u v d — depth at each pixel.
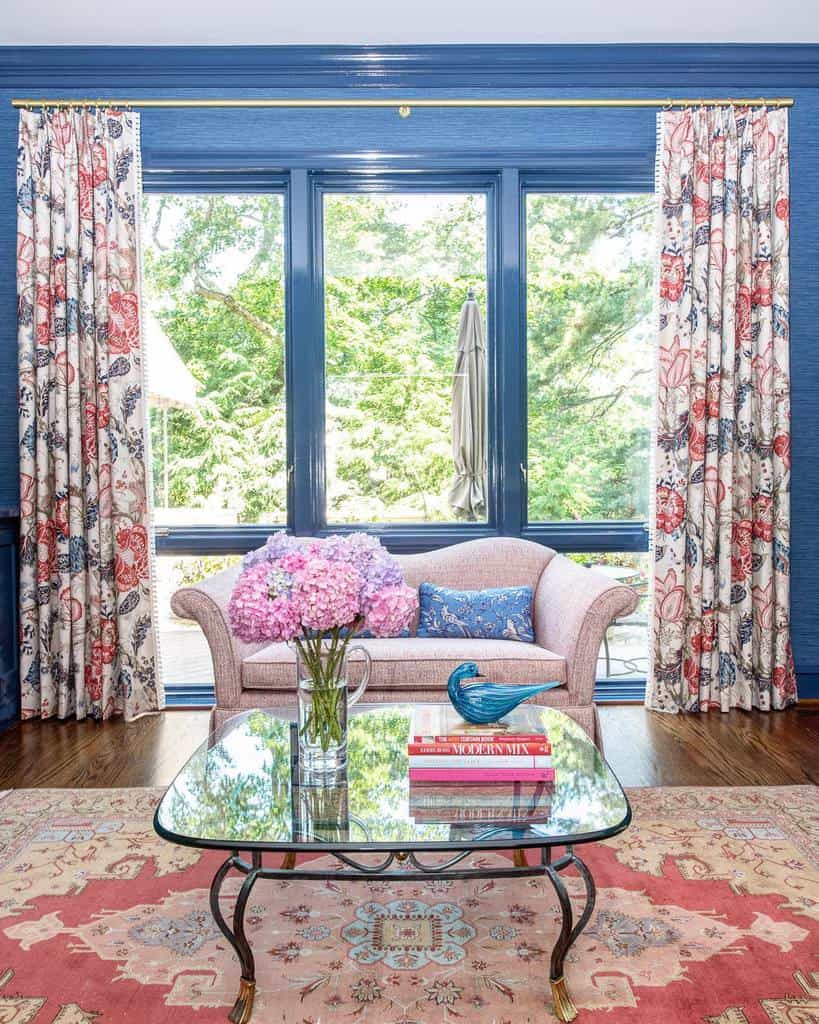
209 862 2.24
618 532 3.97
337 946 1.82
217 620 2.88
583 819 1.58
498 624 3.21
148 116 3.80
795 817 2.52
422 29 3.61
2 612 3.55
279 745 2.03
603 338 3.99
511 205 3.85
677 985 1.67
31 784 2.86
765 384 3.69
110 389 3.61
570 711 2.79
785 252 3.68
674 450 3.65
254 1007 1.60
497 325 3.94
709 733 3.39
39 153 3.62
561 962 1.58
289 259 3.91
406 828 1.55
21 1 3.34
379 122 3.83
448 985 1.67
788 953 1.78
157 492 3.96
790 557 3.88
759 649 3.74
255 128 3.82
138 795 2.73
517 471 3.92
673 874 2.15
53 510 3.70
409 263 3.97
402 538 3.92
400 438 3.99
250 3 3.38
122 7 3.39
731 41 3.74
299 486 3.90
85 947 1.82
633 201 3.97
